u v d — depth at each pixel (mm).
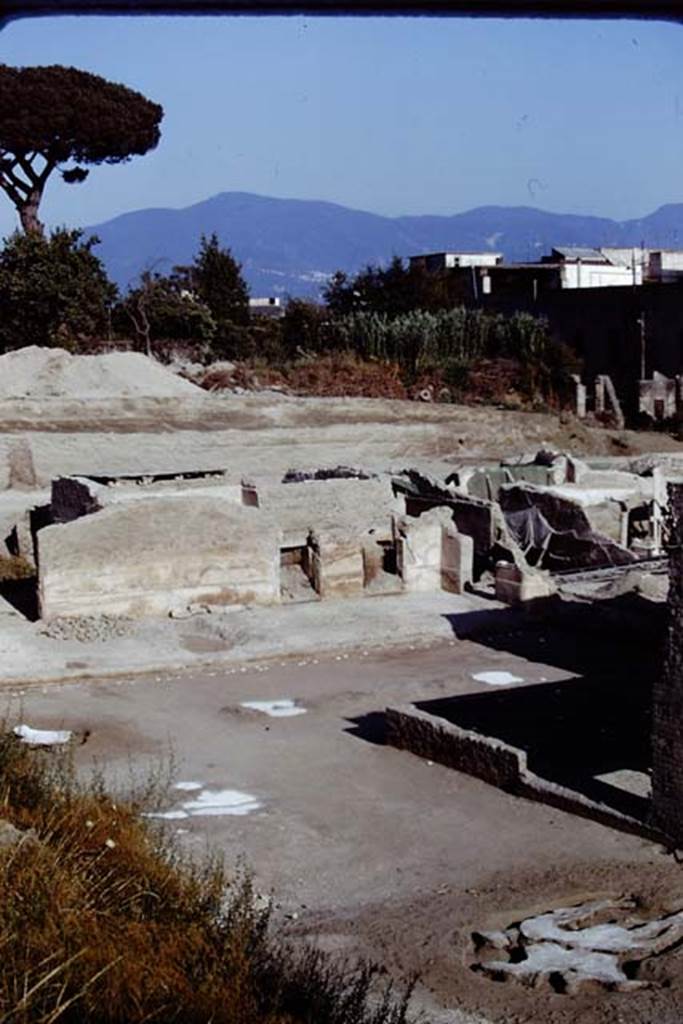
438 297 59375
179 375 47594
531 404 47625
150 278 55156
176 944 7051
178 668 17750
